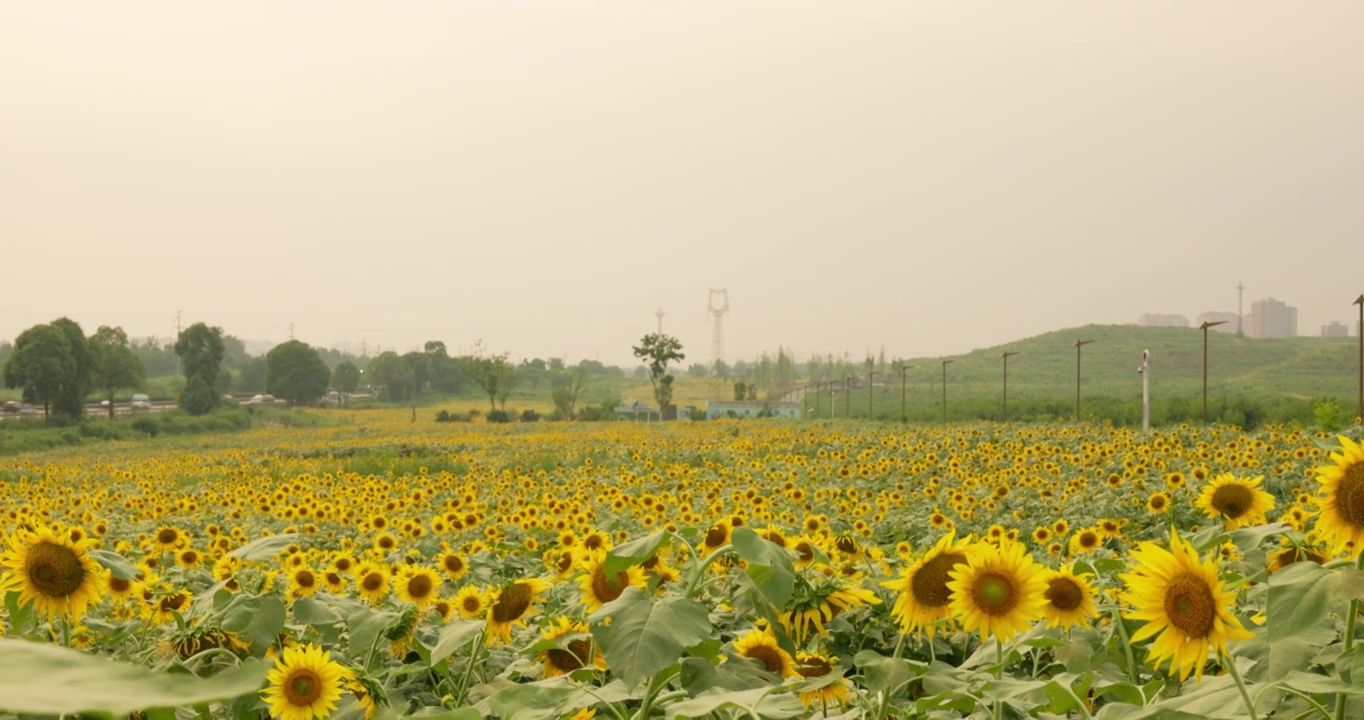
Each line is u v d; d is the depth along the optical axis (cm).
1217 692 237
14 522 1216
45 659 60
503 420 10181
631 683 233
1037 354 17000
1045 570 281
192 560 789
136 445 6881
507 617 377
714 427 6222
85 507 1570
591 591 349
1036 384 14412
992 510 1267
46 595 346
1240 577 333
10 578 346
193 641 357
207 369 10981
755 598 283
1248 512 422
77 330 9188
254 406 11762
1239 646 287
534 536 1128
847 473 1880
